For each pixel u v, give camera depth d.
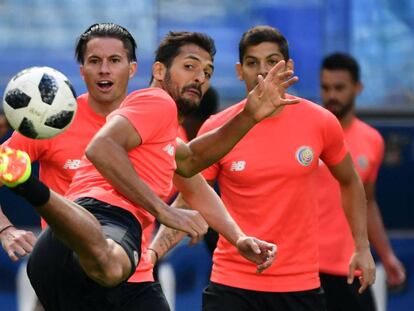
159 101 18.56
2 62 30.45
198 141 19.28
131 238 17.98
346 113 28.33
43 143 22.05
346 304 27.38
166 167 18.94
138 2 31.11
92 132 22.16
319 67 31.50
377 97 31.81
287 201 23.03
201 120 28.47
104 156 17.75
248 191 23.08
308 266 23.30
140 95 18.59
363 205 24.20
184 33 20.69
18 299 29.77
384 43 31.77
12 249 21.11
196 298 30.14
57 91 16.86
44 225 22.31
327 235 27.09
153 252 22.58
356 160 28.36
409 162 31.84
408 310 31.28
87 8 30.94
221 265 23.34
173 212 17.80
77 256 16.81
